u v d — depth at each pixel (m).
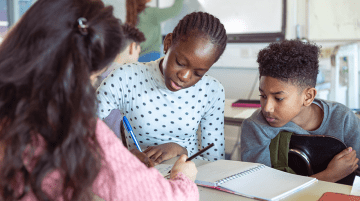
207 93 1.12
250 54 3.09
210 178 0.82
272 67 0.97
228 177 0.82
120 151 0.49
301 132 1.06
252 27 3.05
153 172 0.53
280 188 0.75
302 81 0.98
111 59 0.48
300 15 2.86
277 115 1.01
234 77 3.21
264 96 1.03
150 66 1.11
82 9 0.44
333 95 2.55
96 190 0.48
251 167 0.90
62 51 0.43
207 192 0.77
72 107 0.43
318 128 1.09
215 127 1.17
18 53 0.43
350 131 1.06
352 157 0.98
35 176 0.43
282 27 2.92
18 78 0.42
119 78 1.09
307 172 1.03
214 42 0.86
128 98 1.12
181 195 0.55
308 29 2.85
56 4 0.43
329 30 2.77
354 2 2.64
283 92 0.97
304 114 1.09
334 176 0.97
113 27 0.47
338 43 2.76
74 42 0.43
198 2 3.22
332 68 2.54
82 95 0.43
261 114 1.16
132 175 0.49
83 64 0.43
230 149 2.70
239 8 3.07
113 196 0.48
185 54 0.85
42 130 0.43
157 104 1.11
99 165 0.46
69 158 0.43
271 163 1.08
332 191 0.76
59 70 0.42
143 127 1.14
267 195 0.71
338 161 0.97
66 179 0.45
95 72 0.48
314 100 1.12
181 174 0.63
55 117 0.43
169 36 0.95
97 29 0.44
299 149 1.04
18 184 0.44
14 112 0.42
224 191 0.77
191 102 1.11
